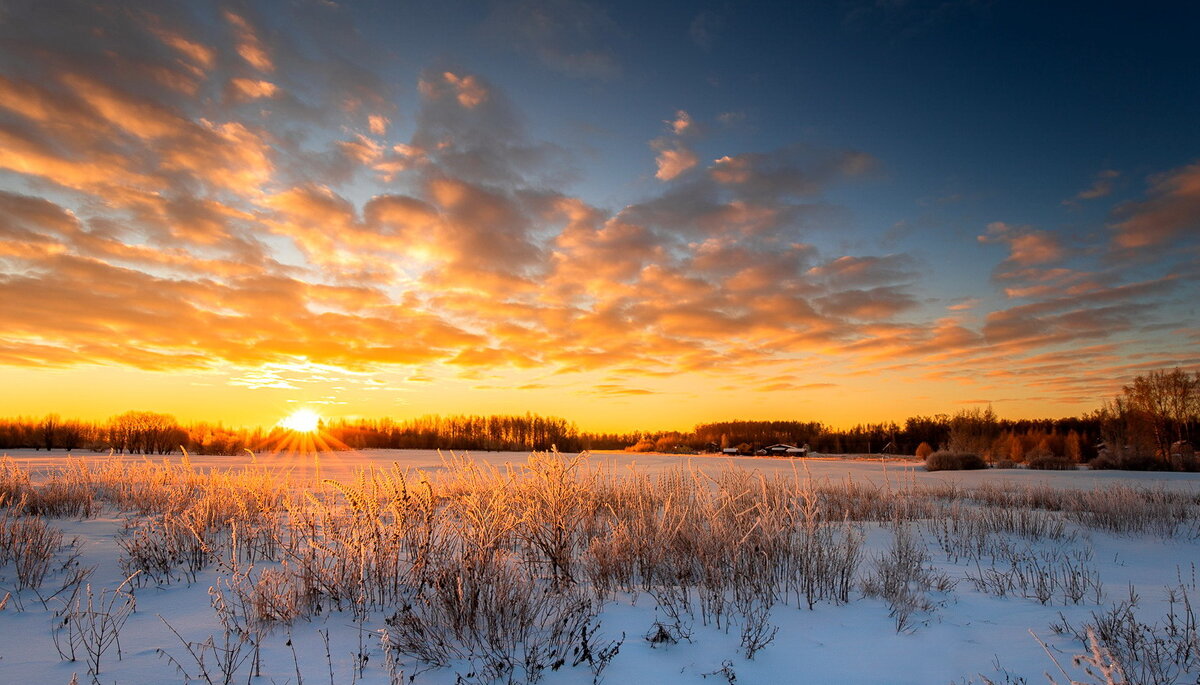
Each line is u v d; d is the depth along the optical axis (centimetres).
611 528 735
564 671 429
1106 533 1139
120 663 420
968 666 456
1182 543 1052
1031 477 2727
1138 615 593
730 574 640
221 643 461
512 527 643
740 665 450
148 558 678
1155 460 3675
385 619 508
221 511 896
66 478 1197
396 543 588
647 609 564
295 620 512
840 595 618
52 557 694
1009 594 670
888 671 447
